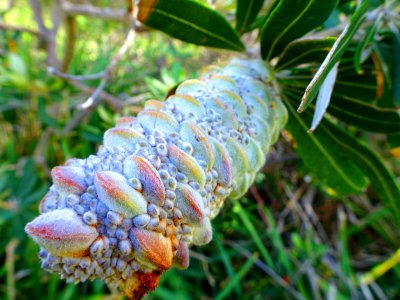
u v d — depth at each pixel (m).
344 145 0.14
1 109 0.29
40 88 0.25
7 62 0.28
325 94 0.10
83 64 0.32
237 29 0.14
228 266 0.25
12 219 0.25
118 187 0.07
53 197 0.08
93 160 0.08
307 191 0.32
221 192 0.09
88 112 0.27
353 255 0.33
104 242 0.07
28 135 0.31
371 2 0.13
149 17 0.12
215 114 0.10
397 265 0.30
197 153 0.09
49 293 0.24
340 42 0.08
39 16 0.27
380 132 0.14
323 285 0.28
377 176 0.14
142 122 0.09
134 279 0.08
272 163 0.28
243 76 0.12
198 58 0.30
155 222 0.08
